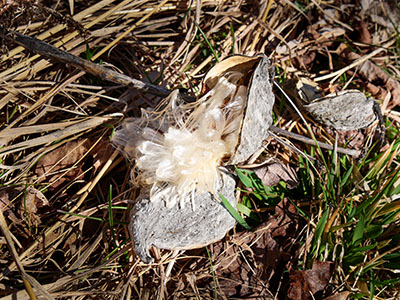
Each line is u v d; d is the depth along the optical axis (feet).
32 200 0.86
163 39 1.14
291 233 0.86
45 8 0.97
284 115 1.01
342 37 1.23
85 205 0.89
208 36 1.12
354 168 0.90
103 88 0.98
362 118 0.95
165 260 0.82
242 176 0.85
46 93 0.93
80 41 1.01
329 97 0.92
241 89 0.81
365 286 0.78
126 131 0.87
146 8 1.12
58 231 0.85
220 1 1.17
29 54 0.98
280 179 0.91
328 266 0.79
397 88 1.11
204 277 0.81
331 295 0.77
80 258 0.81
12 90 0.93
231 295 0.80
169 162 0.77
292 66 1.13
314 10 1.26
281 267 0.83
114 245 0.82
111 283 0.81
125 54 1.10
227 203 0.78
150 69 1.06
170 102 0.83
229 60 0.80
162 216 0.76
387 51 1.21
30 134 0.96
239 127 0.76
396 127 1.08
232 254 0.83
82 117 0.93
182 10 1.15
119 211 0.88
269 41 1.15
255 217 0.87
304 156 0.91
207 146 0.78
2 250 0.83
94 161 0.91
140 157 0.79
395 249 0.78
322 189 0.87
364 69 1.14
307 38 1.19
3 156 0.90
